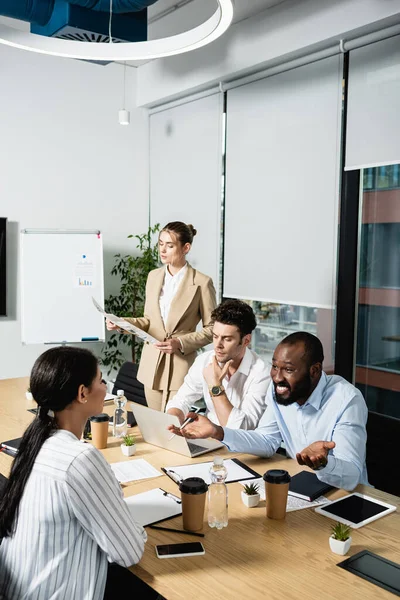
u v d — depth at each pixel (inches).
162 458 91.1
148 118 230.2
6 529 59.5
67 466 58.2
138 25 146.3
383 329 153.9
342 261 159.6
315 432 87.0
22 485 59.6
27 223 203.5
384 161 145.9
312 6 154.3
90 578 58.6
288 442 92.6
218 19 92.4
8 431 106.1
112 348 224.7
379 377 155.6
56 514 57.4
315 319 169.9
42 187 205.8
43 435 61.2
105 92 218.2
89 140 215.8
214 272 203.3
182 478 81.3
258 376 104.3
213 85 195.9
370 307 156.4
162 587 55.7
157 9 182.1
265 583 55.7
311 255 167.6
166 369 148.4
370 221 154.4
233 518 70.2
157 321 152.7
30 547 57.9
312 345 82.8
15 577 58.6
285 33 162.6
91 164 217.0
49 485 58.0
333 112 158.4
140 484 80.5
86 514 57.6
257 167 183.3
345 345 161.0
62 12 135.3
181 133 214.2
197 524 66.8
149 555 61.4
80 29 136.3
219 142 197.2
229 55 181.9
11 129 197.2
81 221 216.4
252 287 187.9
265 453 91.4
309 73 164.2
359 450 81.0
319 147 163.0
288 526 67.9
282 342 84.1
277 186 176.7
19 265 202.5
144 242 233.5
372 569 58.4
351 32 146.5
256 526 68.0
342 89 155.3
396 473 128.2
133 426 109.3
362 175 154.6
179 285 151.3
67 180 211.5
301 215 169.8
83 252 199.9
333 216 160.6
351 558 60.4
